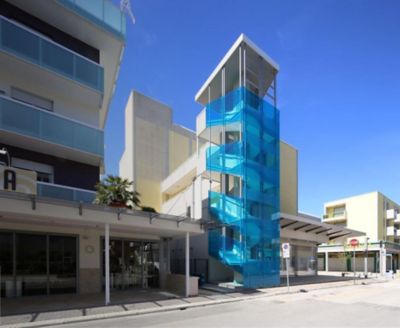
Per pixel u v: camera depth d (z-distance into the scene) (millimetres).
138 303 13422
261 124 23000
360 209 55344
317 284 24000
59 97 17656
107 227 13273
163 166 39719
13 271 14164
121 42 19141
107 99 23906
